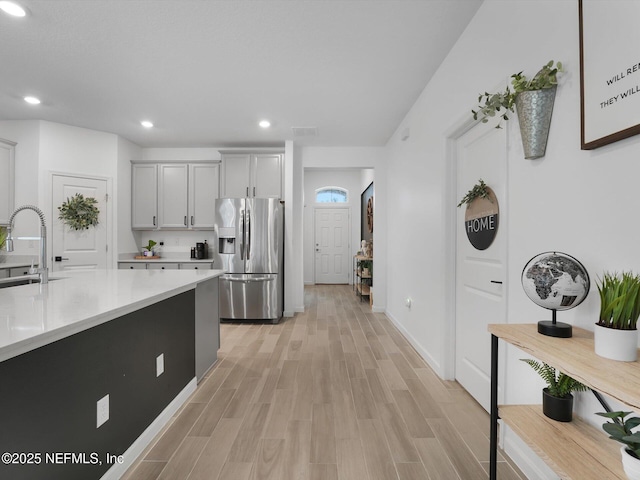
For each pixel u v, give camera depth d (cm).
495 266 194
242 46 249
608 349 93
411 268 358
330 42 243
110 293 181
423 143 317
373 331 408
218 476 154
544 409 128
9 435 101
